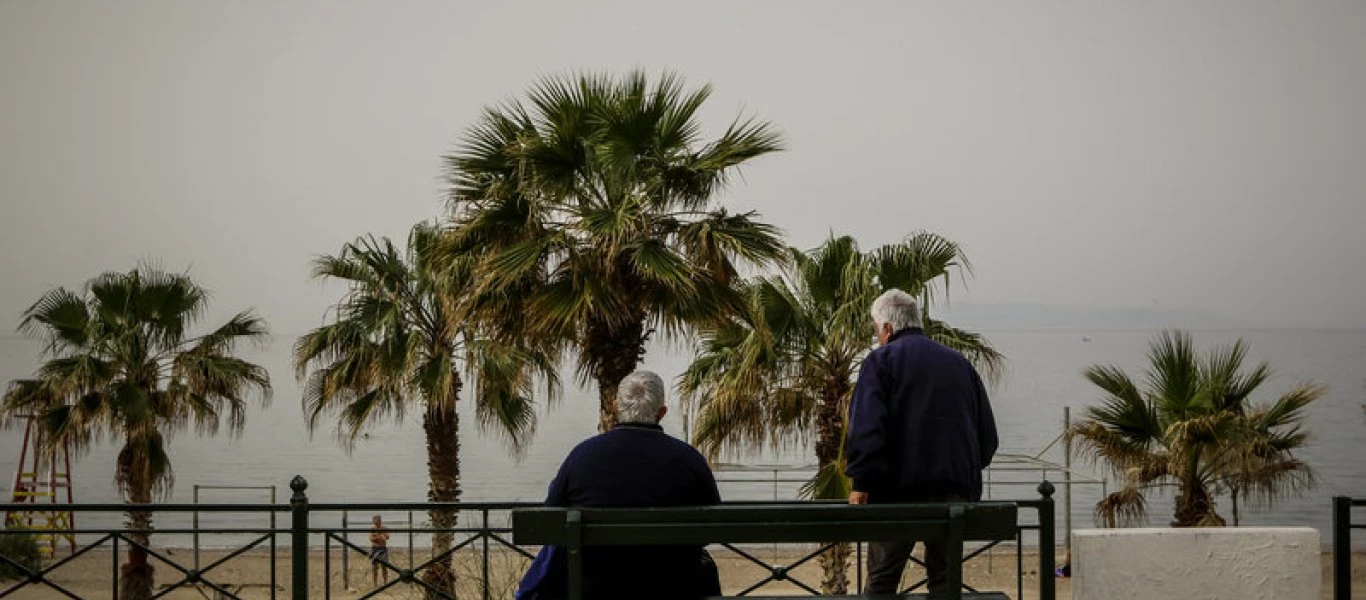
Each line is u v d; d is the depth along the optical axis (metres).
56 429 21.58
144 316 22.36
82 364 21.06
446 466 21.03
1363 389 147.88
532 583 5.13
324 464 77.69
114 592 6.43
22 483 28.73
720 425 16.78
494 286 13.11
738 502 5.20
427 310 20.72
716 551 24.89
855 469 5.06
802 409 16.58
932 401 5.16
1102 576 5.45
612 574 5.00
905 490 5.15
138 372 21.98
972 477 5.18
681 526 4.65
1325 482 62.09
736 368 16.44
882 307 5.46
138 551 21.42
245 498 55.41
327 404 20.61
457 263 13.80
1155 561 5.46
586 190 14.01
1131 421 18.34
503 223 13.53
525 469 73.62
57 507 6.30
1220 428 17.52
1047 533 5.47
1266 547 5.49
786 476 49.94
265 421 123.44
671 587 5.02
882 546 5.50
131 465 21.53
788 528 4.67
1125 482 18.47
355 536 36.56
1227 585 5.47
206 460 80.62
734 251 13.23
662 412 5.29
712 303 13.31
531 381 20.56
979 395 5.34
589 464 5.09
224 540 35.38
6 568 23.77
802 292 16.70
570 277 13.12
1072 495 45.38
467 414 128.00
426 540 34.00
